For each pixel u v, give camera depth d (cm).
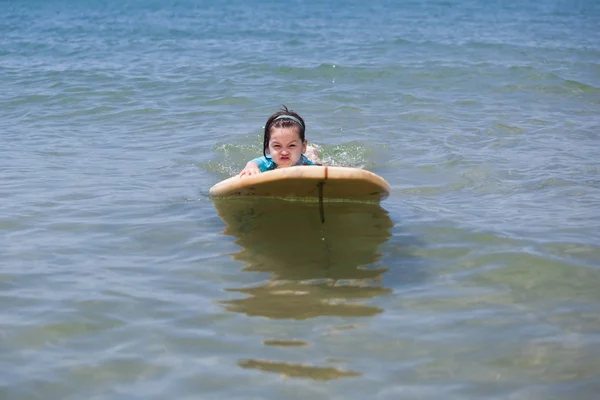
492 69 1193
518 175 624
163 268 419
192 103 969
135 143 754
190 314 362
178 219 504
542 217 508
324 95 1014
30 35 1716
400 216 512
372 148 723
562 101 990
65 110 931
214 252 445
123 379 304
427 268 421
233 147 730
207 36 1670
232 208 527
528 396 293
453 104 958
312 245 457
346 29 1777
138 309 367
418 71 1179
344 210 522
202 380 303
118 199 551
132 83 1105
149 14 2252
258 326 350
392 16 2134
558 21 1988
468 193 574
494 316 361
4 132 810
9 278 401
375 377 305
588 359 321
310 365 314
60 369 311
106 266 421
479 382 303
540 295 385
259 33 1711
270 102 970
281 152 551
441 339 338
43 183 594
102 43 1570
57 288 390
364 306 372
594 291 389
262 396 291
